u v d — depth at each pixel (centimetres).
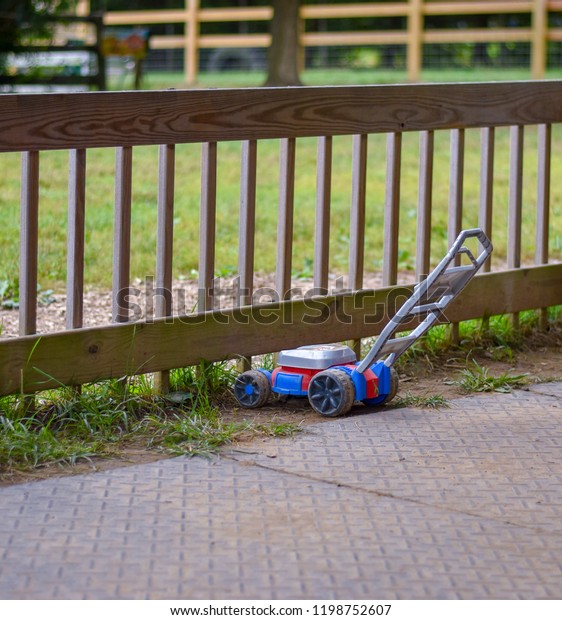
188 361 446
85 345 417
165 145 428
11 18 1636
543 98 547
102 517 319
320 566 287
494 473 365
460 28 2969
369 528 314
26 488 341
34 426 408
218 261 737
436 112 503
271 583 277
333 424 418
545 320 577
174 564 287
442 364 518
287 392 438
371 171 1134
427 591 274
